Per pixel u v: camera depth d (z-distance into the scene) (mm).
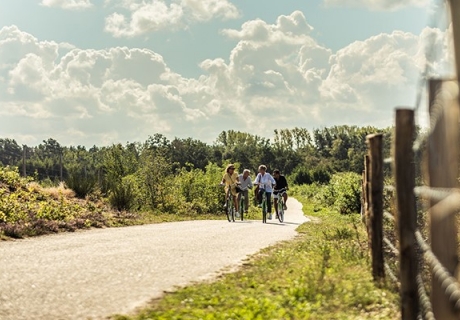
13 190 21516
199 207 34375
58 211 18672
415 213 5188
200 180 37062
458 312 3248
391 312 6391
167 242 13164
